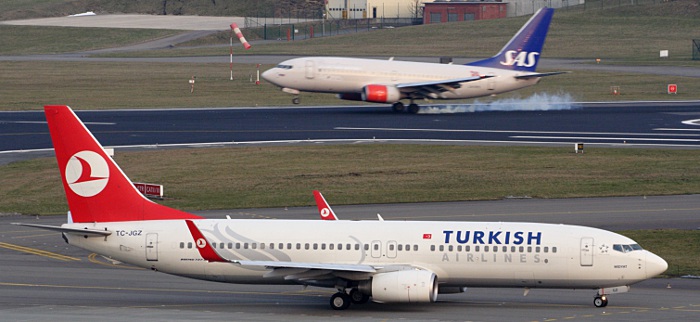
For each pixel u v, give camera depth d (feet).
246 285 575.38
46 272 602.85
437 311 495.41
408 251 503.20
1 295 536.01
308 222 522.06
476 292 555.69
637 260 488.02
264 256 511.81
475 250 499.10
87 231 516.32
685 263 624.18
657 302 518.37
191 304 516.32
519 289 564.30
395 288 479.00
